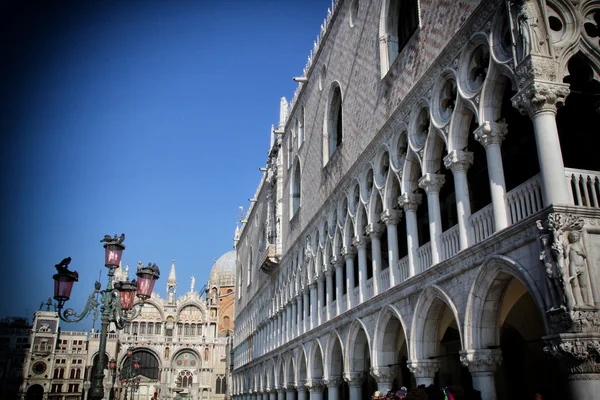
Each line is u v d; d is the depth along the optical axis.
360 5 33.75
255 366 64.06
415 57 25.02
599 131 21.67
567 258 14.21
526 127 24.53
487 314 18.59
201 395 117.62
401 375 33.47
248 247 79.69
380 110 29.00
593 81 19.06
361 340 31.27
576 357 13.64
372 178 30.33
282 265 52.16
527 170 24.69
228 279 144.12
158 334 120.62
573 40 16.61
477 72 20.44
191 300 124.81
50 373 111.31
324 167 39.12
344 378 31.58
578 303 13.85
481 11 19.64
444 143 23.09
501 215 17.86
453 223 28.86
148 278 25.69
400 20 29.55
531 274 15.84
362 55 32.66
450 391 15.84
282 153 55.72
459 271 19.66
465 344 18.92
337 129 39.78
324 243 38.31
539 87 15.62
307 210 43.44
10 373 109.50
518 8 16.67
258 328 64.06
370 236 29.44
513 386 26.52
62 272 22.17
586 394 13.57
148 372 119.19
